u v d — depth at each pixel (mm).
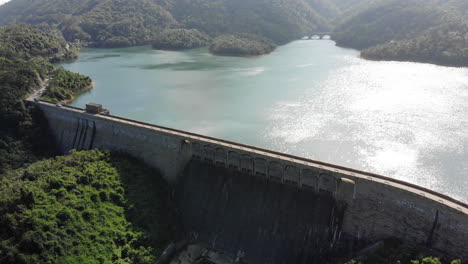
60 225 59250
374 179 55188
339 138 110125
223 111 141250
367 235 55844
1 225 57375
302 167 61875
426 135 108625
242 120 130125
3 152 98062
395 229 53281
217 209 70188
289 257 60281
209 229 69438
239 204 68188
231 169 71438
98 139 92812
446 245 48594
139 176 77000
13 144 101750
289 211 62844
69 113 100875
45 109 111250
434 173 88125
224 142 72625
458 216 46781
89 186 69125
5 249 53500
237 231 66500
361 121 122812
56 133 107375
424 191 51906
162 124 128375
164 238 66625
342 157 98125
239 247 65188
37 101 116812
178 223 72250
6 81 126250
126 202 69188
